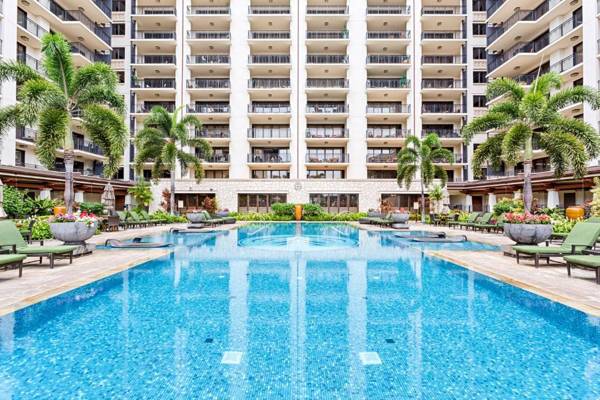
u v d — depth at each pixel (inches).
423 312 174.2
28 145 927.0
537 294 204.8
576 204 986.1
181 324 155.9
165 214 887.1
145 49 1317.7
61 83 409.1
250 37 1293.1
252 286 225.1
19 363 118.1
